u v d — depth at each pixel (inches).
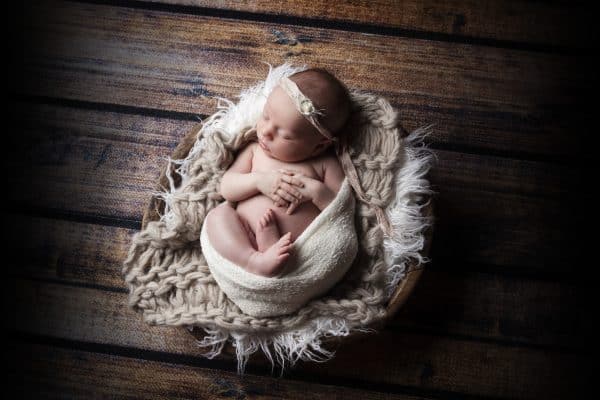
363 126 57.9
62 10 71.2
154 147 68.4
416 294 63.9
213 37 70.8
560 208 66.7
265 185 54.2
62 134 68.6
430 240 56.8
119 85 69.7
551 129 69.2
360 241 56.7
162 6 71.4
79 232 66.1
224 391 62.4
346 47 70.5
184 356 63.1
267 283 52.0
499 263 65.1
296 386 62.1
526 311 63.9
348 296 55.4
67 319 64.2
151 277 55.1
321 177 56.9
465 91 69.9
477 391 62.2
